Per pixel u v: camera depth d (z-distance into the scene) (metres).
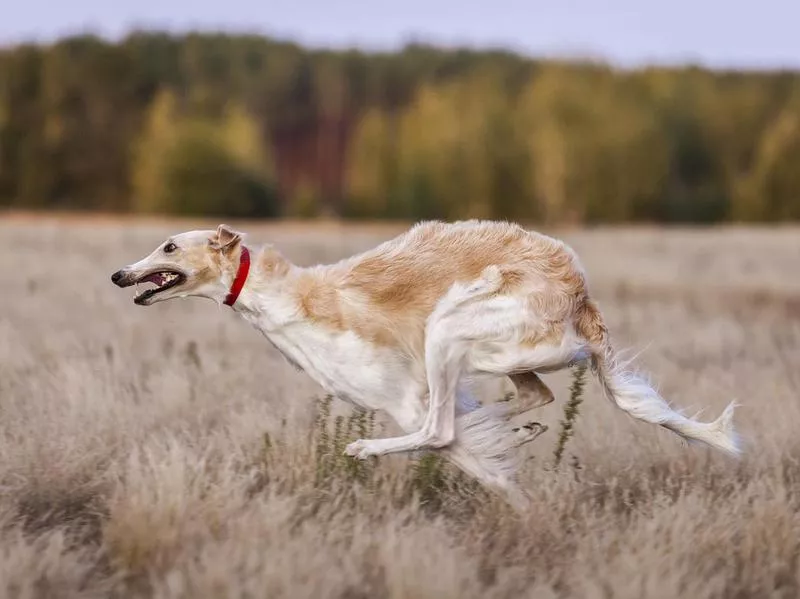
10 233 31.17
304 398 7.94
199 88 94.06
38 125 72.75
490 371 6.02
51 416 7.18
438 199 65.75
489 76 76.38
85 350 10.25
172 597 4.56
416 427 6.06
